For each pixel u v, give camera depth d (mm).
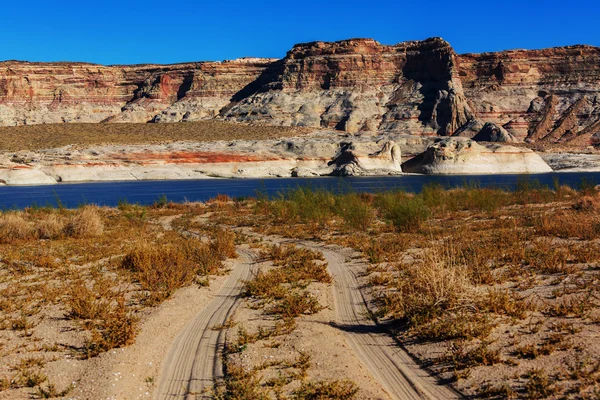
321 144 152125
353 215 20953
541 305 9039
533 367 6609
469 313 8773
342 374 6895
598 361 6523
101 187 99500
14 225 20250
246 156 140500
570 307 8516
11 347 8281
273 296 10836
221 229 22469
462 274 9805
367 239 17781
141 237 19609
